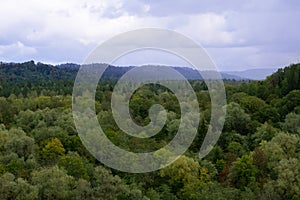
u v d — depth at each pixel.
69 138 72.31
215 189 57.28
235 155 71.31
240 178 61.44
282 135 70.06
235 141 79.75
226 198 55.12
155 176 62.25
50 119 88.31
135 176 61.28
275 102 100.56
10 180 53.06
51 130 75.81
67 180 54.62
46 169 57.00
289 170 58.59
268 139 77.94
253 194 55.56
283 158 63.53
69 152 66.25
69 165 59.44
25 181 53.25
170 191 59.53
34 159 63.09
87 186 53.50
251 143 80.31
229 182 61.88
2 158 62.00
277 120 91.62
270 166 63.81
